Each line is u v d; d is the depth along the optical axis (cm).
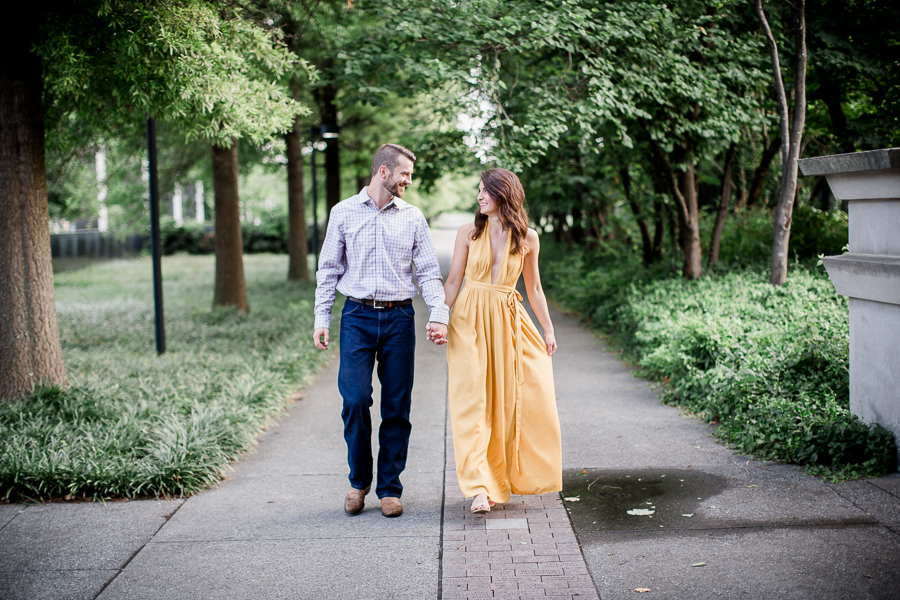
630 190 1191
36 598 262
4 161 497
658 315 696
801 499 332
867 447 363
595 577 266
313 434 500
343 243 333
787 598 245
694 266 888
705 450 421
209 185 1738
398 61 746
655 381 629
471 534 311
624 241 1529
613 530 309
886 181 352
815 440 376
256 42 566
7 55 493
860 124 854
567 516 327
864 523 302
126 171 1405
